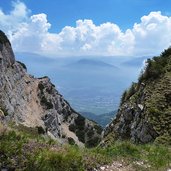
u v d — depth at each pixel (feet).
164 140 101.24
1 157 34.73
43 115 379.55
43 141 43.52
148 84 133.69
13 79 354.54
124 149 50.93
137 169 43.65
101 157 44.52
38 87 417.69
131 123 127.24
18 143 37.35
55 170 35.81
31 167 34.58
